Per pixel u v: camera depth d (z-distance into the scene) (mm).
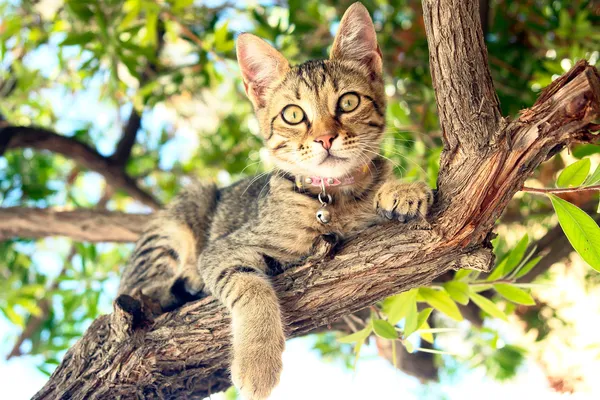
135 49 692
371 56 543
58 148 784
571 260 761
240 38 550
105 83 827
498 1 744
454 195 411
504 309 675
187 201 619
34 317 838
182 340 463
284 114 532
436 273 438
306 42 788
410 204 430
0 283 764
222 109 1008
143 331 467
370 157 526
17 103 819
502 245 669
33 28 797
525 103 669
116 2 694
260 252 512
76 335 763
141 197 829
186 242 603
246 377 441
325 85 526
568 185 442
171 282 601
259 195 570
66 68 846
